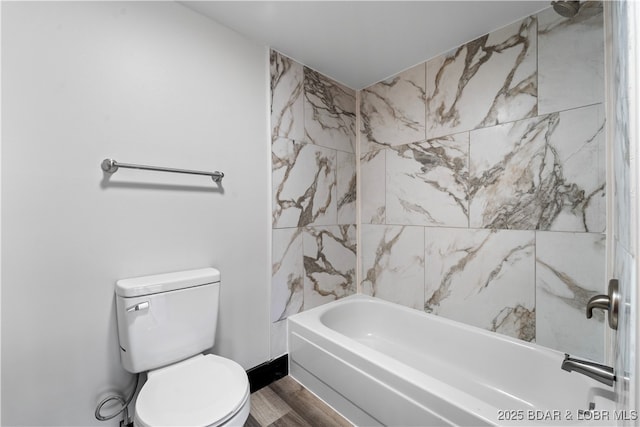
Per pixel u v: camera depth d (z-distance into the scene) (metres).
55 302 1.08
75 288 1.12
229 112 1.59
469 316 1.74
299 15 1.49
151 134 1.31
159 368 1.23
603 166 1.28
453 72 1.78
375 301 2.18
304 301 1.99
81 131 1.13
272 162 1.79
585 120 1.33
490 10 1.45
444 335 1.78
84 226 1.14
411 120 2.01
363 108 2.33
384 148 2.18
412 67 2.00
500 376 1.53
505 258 1.58
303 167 1.97
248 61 1.68
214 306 1.40
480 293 1.69
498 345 1.56
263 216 1.76
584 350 1.35
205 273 1.39
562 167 1.39
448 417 1.07
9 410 1.00
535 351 1.42
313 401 1.63
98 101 1.17
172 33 1.38
